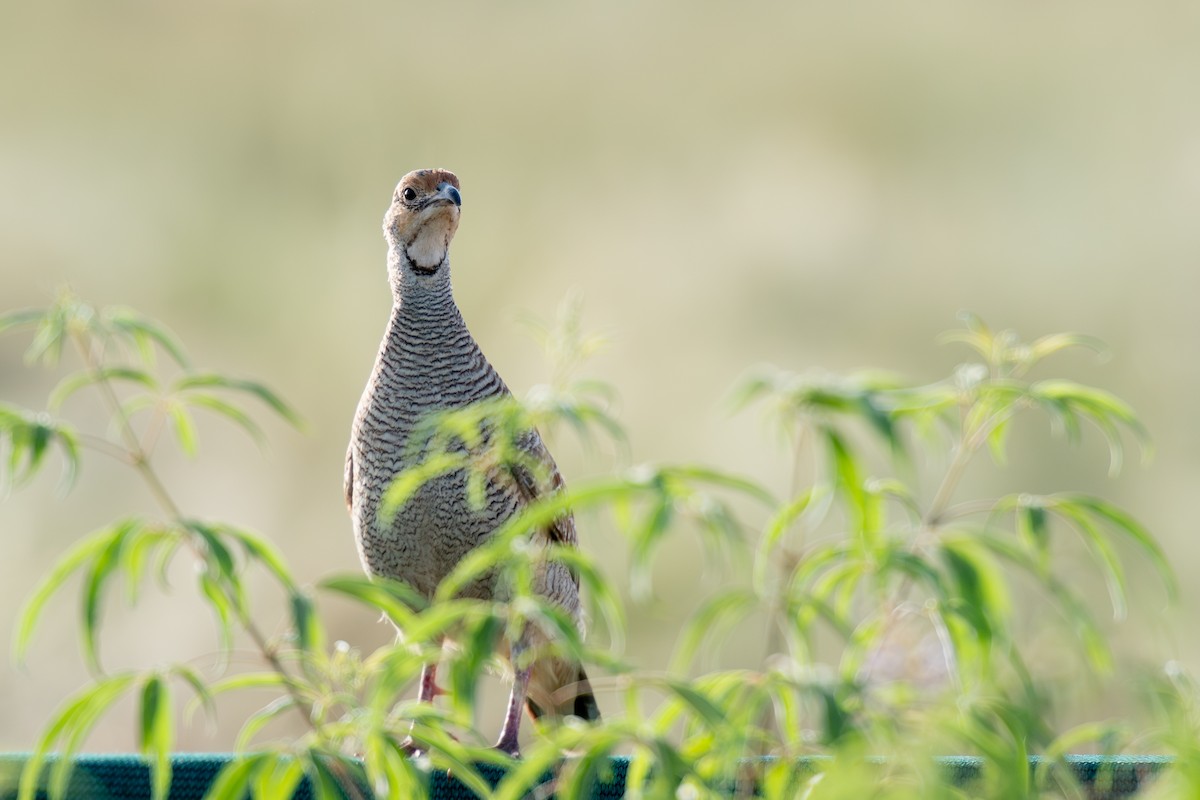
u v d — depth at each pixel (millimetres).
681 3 20312
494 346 19047
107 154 19359
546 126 20000
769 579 5145
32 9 19562
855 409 4711
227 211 19406
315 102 19844
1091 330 18750
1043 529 5309
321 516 18453
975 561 5211
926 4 19984
